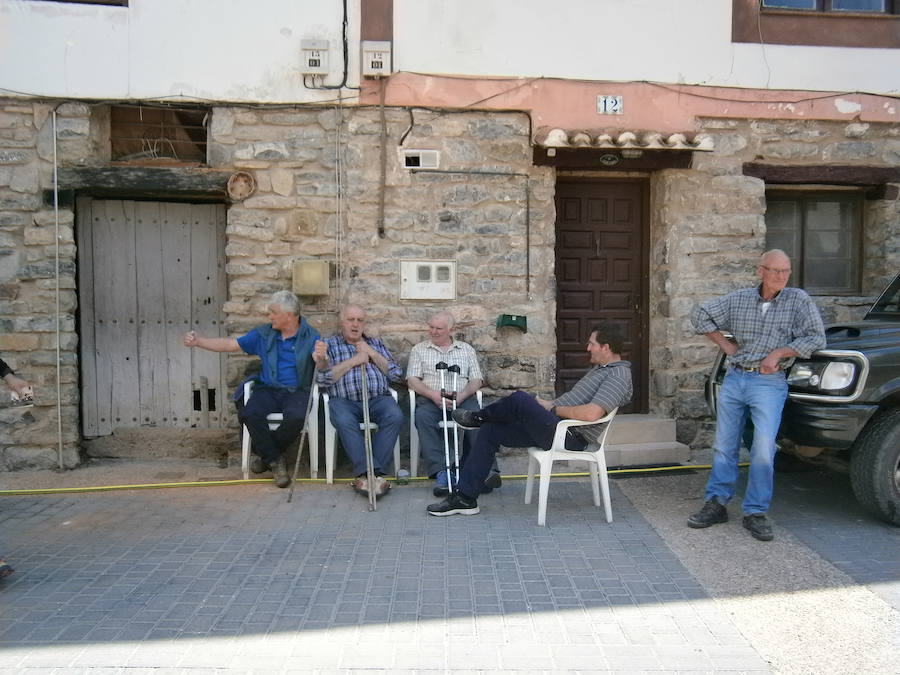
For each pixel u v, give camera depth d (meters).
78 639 3.16
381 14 5.84
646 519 4.64
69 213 5.73
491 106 5.97
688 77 6.14
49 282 5.72
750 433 4.88
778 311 4.38
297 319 5.49
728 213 6.26
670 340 6.24
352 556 4.05
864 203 6.67
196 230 6.21
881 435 4.32
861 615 3.39
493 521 4.61
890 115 6.38
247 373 5.93
